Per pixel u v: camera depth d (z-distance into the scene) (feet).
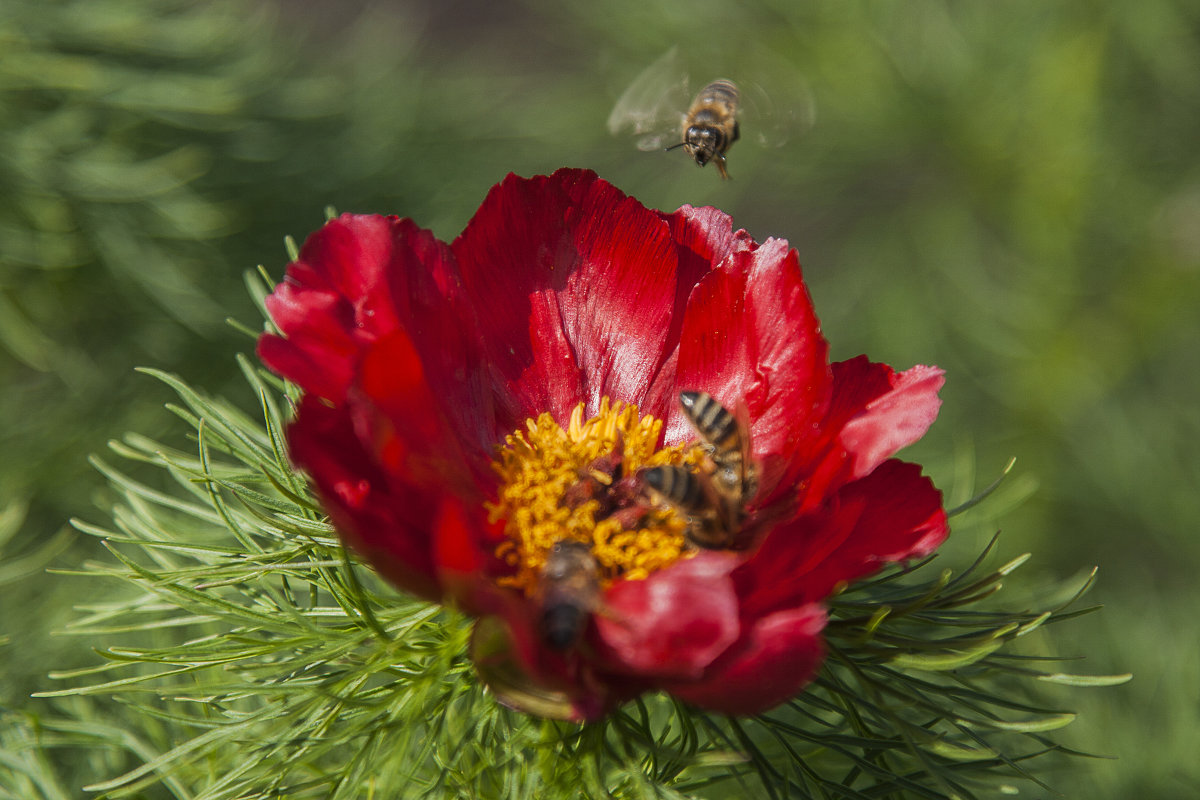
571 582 1.14
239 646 1.18
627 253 1.25
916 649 1.17
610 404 1.25
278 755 1.19
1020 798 1.47
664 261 1.25
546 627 1.13
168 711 1.35
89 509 1.87
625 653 1.12
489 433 1.23
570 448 1.22
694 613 1.12
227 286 2.07
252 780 1.17
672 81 1.52
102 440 1.92
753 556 1.15
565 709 1.12
